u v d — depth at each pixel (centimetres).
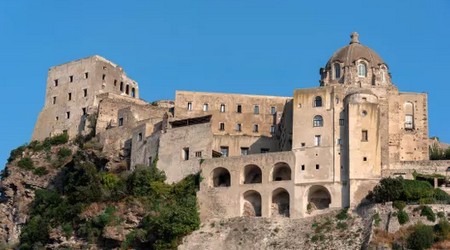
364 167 12538
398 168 13088
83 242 13162
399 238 11169
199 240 12456
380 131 13262
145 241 12644
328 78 14438
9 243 15100
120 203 13362
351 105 12888
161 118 15000
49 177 15788
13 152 16900
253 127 15412
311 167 12862
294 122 13300
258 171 13475
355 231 11725
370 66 14200
